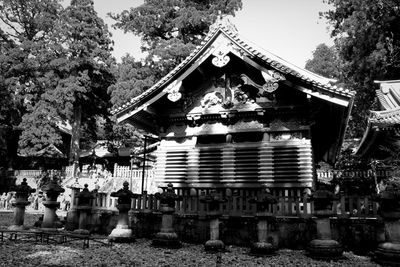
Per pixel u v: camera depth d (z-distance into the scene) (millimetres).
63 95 37500
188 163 13875
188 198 11500
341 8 33594
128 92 28000
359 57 30734
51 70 39875
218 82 14117
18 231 10188
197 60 13273
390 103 22781
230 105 13633
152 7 31312
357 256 9125
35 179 38938
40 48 40781
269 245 9117
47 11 43750
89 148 52594
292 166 12516
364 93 33344
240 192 12984
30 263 7547
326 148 18688
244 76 13555
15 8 42188
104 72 42938
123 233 10945
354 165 28281
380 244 8445
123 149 45125
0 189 37875
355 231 9648
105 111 46094
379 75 30500
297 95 12914
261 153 12992
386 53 29297
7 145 43781
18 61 40000
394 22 29266
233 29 13164
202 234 10938
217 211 9992
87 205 12992
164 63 29094
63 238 10906
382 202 8398
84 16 41094
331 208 9656
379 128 16250
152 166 30828
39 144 36531
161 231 10461
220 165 13391
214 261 8250
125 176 30062
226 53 13000
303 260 8539
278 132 13094
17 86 39125
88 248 9688
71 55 41219
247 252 9523
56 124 40031
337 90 11242
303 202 10234
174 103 14578
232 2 30250
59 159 45594
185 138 14250
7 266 7199
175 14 31938
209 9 30828
